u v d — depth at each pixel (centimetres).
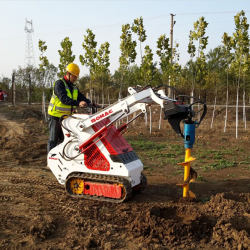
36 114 2095
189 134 561
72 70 671
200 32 1611
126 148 603
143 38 1639
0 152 1067
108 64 1836
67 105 684
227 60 1577
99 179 572
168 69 1722
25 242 425
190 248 414
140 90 552
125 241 434
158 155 1023
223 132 1544
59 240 434
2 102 2875
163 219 463
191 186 700
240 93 2838
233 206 512
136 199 602
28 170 824
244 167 884
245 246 402
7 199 589
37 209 542
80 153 588
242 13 1459
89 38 1744
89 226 474
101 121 604
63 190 650
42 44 1995
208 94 2873
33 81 3531
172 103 536
